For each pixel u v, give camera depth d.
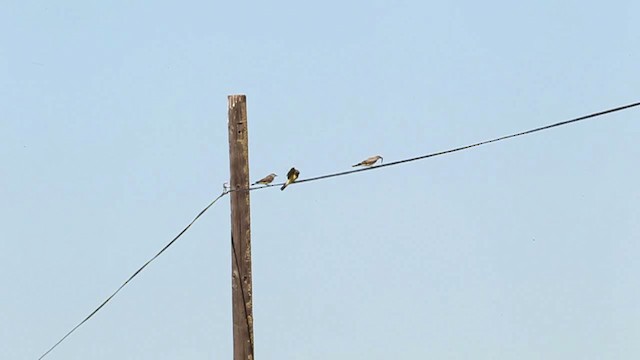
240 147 23.23
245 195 23.19
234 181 23.22
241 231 23.14
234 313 23.09
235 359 22.98
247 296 23.06
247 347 22.98
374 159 22.86
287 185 23.20
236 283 23.09
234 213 23.19
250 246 23.14
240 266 23.09
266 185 23.19
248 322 23.03
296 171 23.17
